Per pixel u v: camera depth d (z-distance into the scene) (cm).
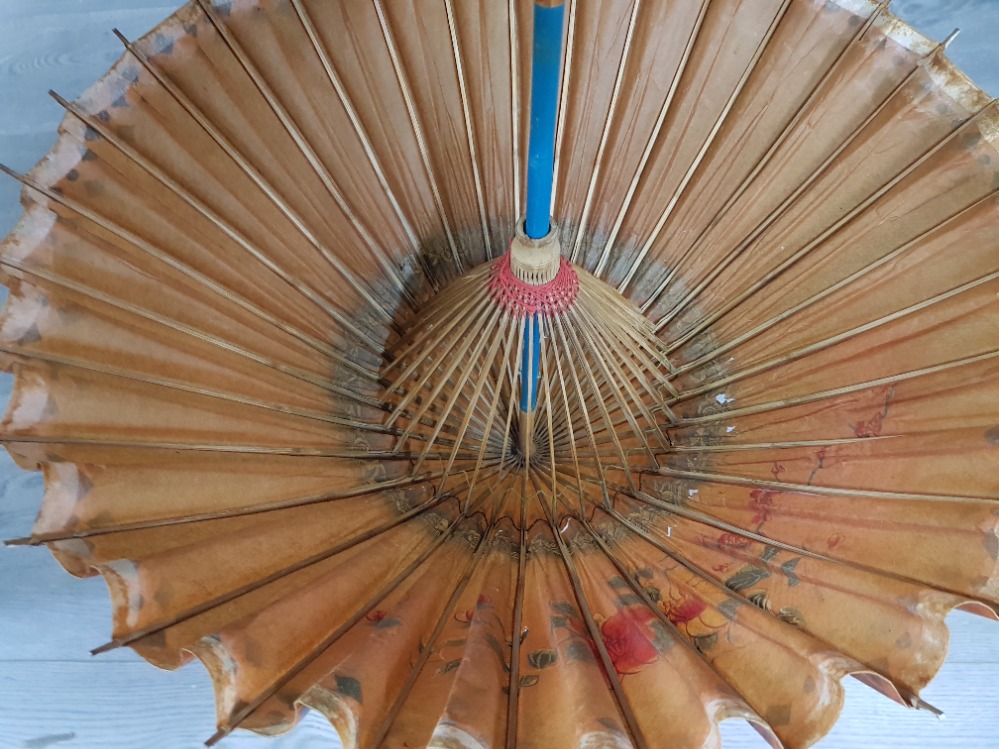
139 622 63
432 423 83
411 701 59
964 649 85
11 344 70
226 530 69
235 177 79
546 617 68
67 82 112
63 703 85
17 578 89
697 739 56
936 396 73
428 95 87
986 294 74
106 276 73
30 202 72
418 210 88
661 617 67
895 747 82
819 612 67
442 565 73
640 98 87
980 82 108
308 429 78
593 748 53
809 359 80
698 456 81
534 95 59
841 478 74
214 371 75
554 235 68
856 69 80
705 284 86
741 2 83
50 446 69
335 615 67
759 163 84
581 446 84
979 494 69
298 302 81
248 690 59
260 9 81
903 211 79
